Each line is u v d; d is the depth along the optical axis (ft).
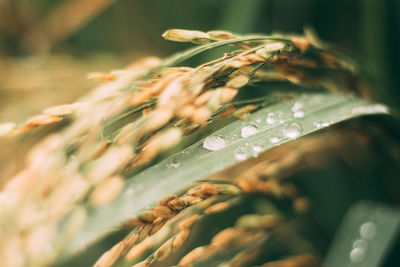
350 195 0.65
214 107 0.38
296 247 0.58
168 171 0.40
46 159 0.36
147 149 0.37
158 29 0.93
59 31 0.94
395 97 0.62
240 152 0.40
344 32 0.80
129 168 0.37
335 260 0.52
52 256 0.35
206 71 0.39
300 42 0.42
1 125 0.37
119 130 0.39
